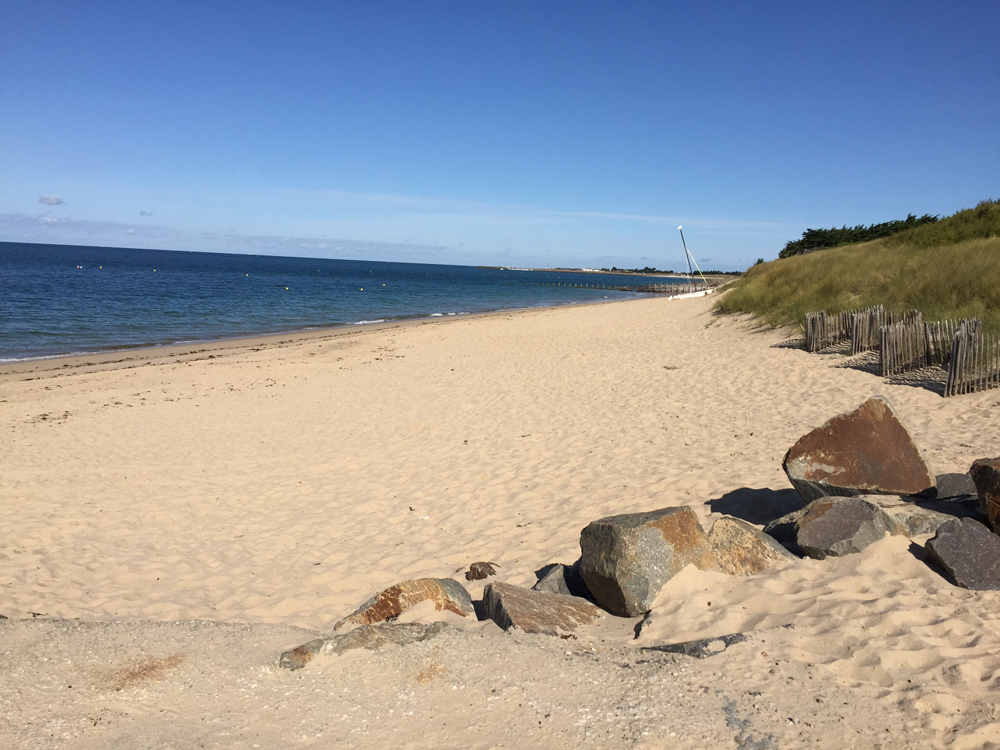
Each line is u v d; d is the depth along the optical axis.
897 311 11.70
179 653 3.30
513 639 3.41
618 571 3.91
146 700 2.86
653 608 3.82
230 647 3.39
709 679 2.95
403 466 8.77
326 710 2.79
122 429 11.02
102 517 7.22
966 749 2.44
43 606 5.17
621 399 11.38
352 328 29.62
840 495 5.11
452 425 10.68
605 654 3.29
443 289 76.06
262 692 2.93
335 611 4.97
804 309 15.36
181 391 14.26
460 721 2.70
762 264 34.03
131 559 6.16
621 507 6.49
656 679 2.95
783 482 6.50
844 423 5.29
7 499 7.77
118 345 22.73
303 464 9.05
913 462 5.10
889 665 3.00
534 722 2.67
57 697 2.85
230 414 12.07
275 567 5.93
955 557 3.82
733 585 4.01
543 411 11.06
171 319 31.67
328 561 6.01
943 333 9.53
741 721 2.62
